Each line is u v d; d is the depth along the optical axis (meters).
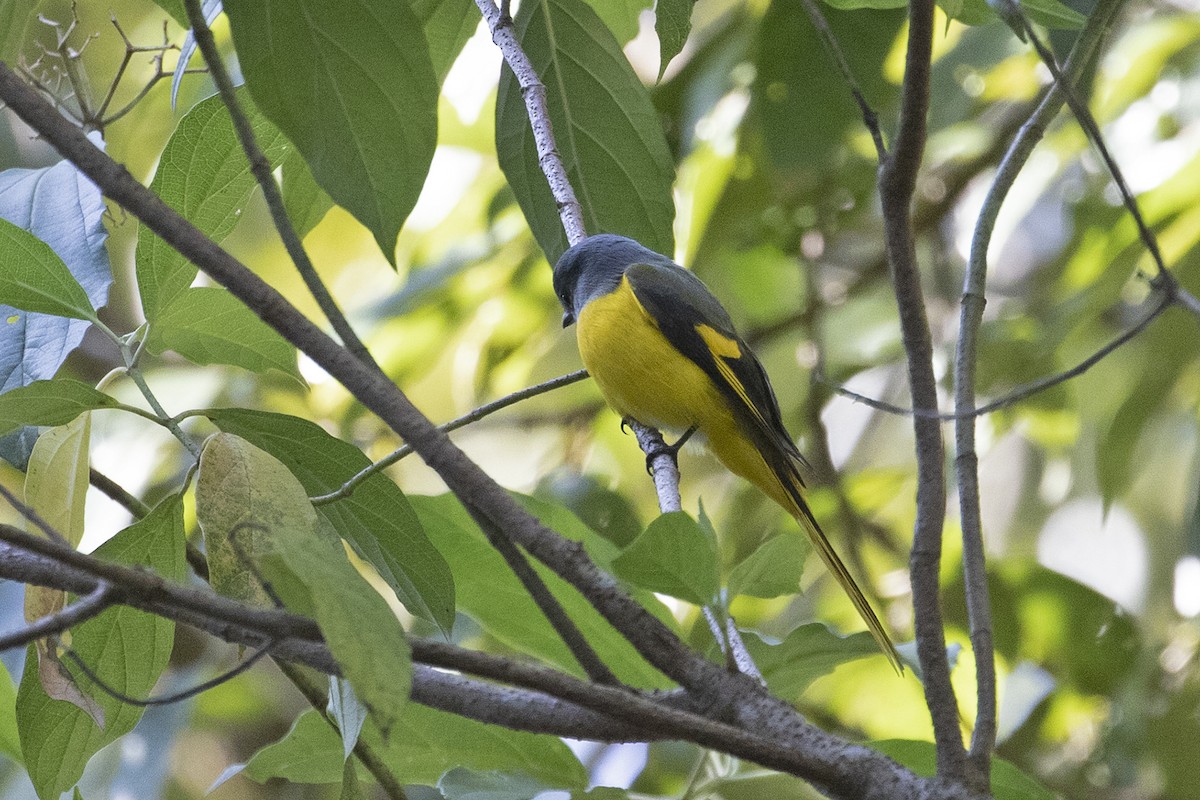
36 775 5.33
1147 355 11.59
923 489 4.58
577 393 14.40
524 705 4.50
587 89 7.56
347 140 4.75
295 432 5.29
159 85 11.29
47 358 5.49
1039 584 12.29
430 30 7.80
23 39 6.71
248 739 15.10
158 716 12.16
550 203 7.65
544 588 4.18
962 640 12.30
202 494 4.60
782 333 13.75
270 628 3.49
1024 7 6.79
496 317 14.06
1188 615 13.50
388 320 13.45
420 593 5.45
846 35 10.45
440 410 15.16
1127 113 12.64
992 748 4.37
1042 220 15.15
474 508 4.12
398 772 6.64
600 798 6.34
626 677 6.86
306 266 4.04
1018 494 15.01
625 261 9.70
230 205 5.61
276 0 4.62
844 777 4.02
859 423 15.37
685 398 9.27
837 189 13.19
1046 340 12.32
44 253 5.11
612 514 11.49
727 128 12.62
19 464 5.36
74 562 3.35
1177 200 11.38
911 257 4.47
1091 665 12.13
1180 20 12.78
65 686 4.91
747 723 4.27
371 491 5.38
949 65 11.79
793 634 6.20
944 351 13.66
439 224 14.43
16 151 13.43
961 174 13.51
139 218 3.82
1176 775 11.44
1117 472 11.82
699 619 11.26
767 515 13.19
